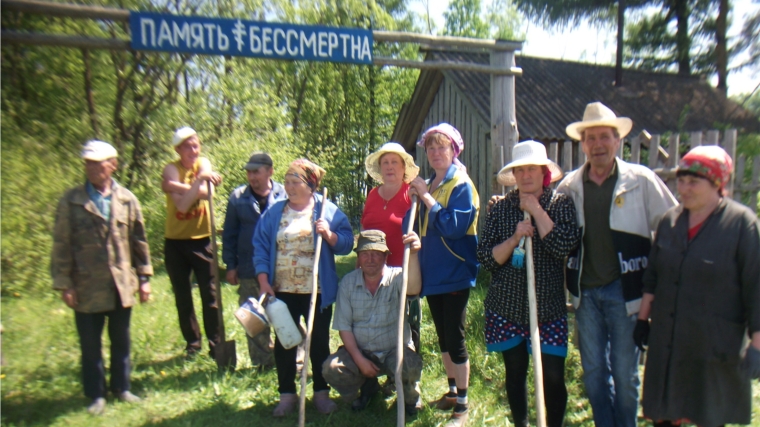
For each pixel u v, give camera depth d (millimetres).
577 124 3211
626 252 3098
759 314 2650
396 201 3986
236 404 4059
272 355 4738
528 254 3062
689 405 2812
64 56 6605
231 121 10234
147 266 4109
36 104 6402
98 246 3781
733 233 2717
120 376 4023
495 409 4012
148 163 8375
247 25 3832
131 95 8055
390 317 3789
